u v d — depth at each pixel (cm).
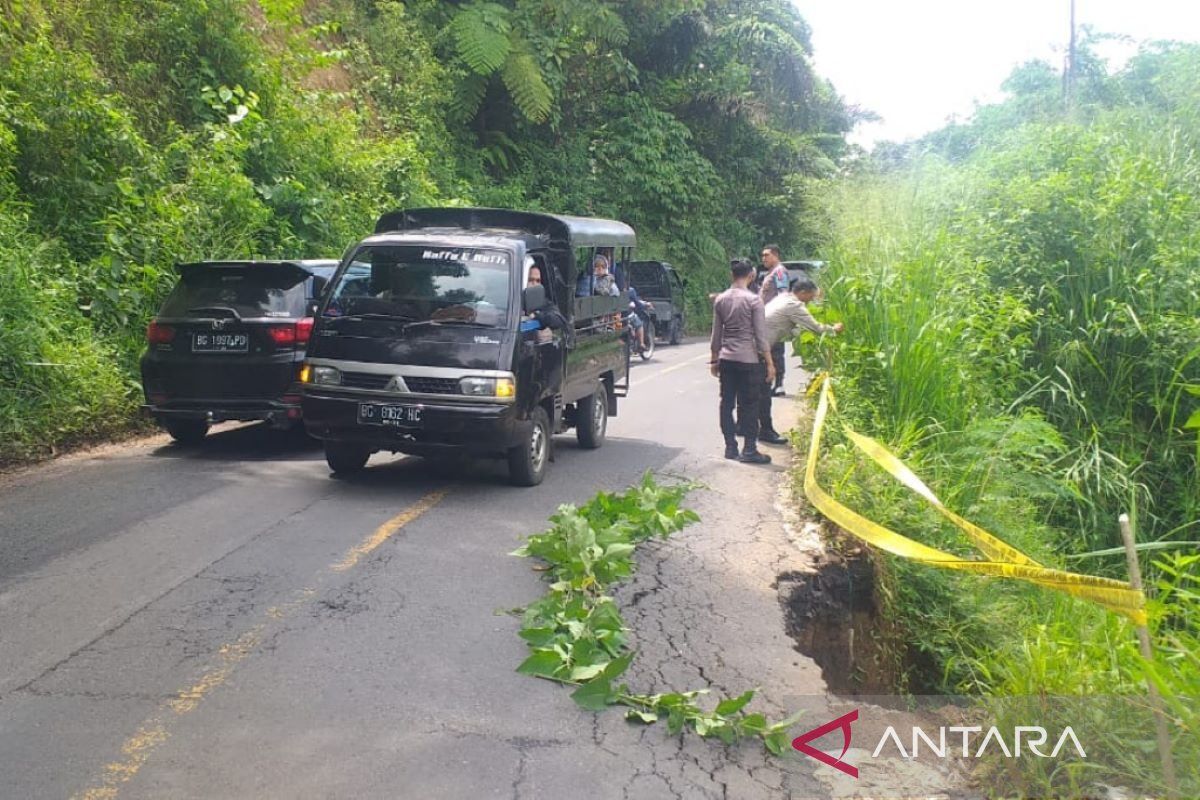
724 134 3419
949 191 1280
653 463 1035
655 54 3253
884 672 653
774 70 3450
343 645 531
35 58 1294
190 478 902
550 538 657
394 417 833
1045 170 1311
